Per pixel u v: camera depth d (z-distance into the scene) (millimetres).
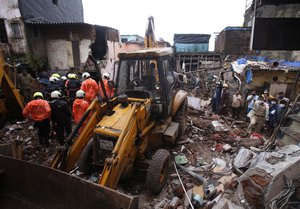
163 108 4520
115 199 1871
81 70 13250
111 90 4785
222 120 8508
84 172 4145
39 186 2305
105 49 14797
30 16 12305
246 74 10203
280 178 2883
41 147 5828
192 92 14531
